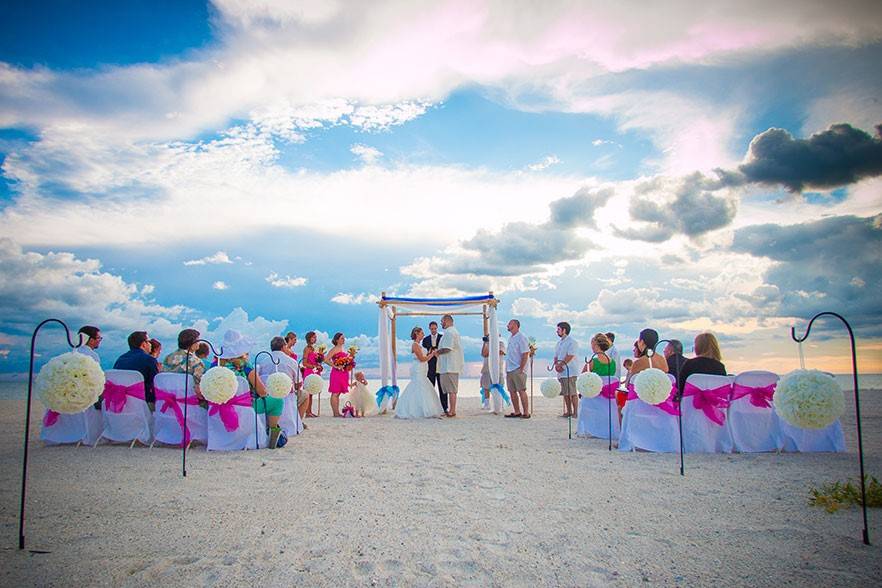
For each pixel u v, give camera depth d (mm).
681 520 4059
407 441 8195
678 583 2965
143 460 6422
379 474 5746
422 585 2963
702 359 7336
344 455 6922
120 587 2930
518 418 12000
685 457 6641
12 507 4461
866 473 5555
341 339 12750
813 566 3158
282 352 9039
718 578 3018
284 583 2986
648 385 6078
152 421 7672
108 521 4078
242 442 7363
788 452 6910
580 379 7695
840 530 3773
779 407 4387
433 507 4469
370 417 12484
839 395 4258
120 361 7836
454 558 3340
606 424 8562
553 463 6320
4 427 10047
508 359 12227
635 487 5098
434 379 13750
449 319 12453
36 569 3158
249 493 4918
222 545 3574
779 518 4074
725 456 6680
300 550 3480
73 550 3471
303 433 9195
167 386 7398
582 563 3252
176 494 4863
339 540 3666
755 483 5191
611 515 4203
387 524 4016
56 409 4164
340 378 12461
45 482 5277
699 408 7035
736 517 4121
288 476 5645
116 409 7309
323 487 5164
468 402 18281
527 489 5062
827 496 4480
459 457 6770
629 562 3262
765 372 6930
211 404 7234
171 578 3047
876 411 11742
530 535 3756
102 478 5465
